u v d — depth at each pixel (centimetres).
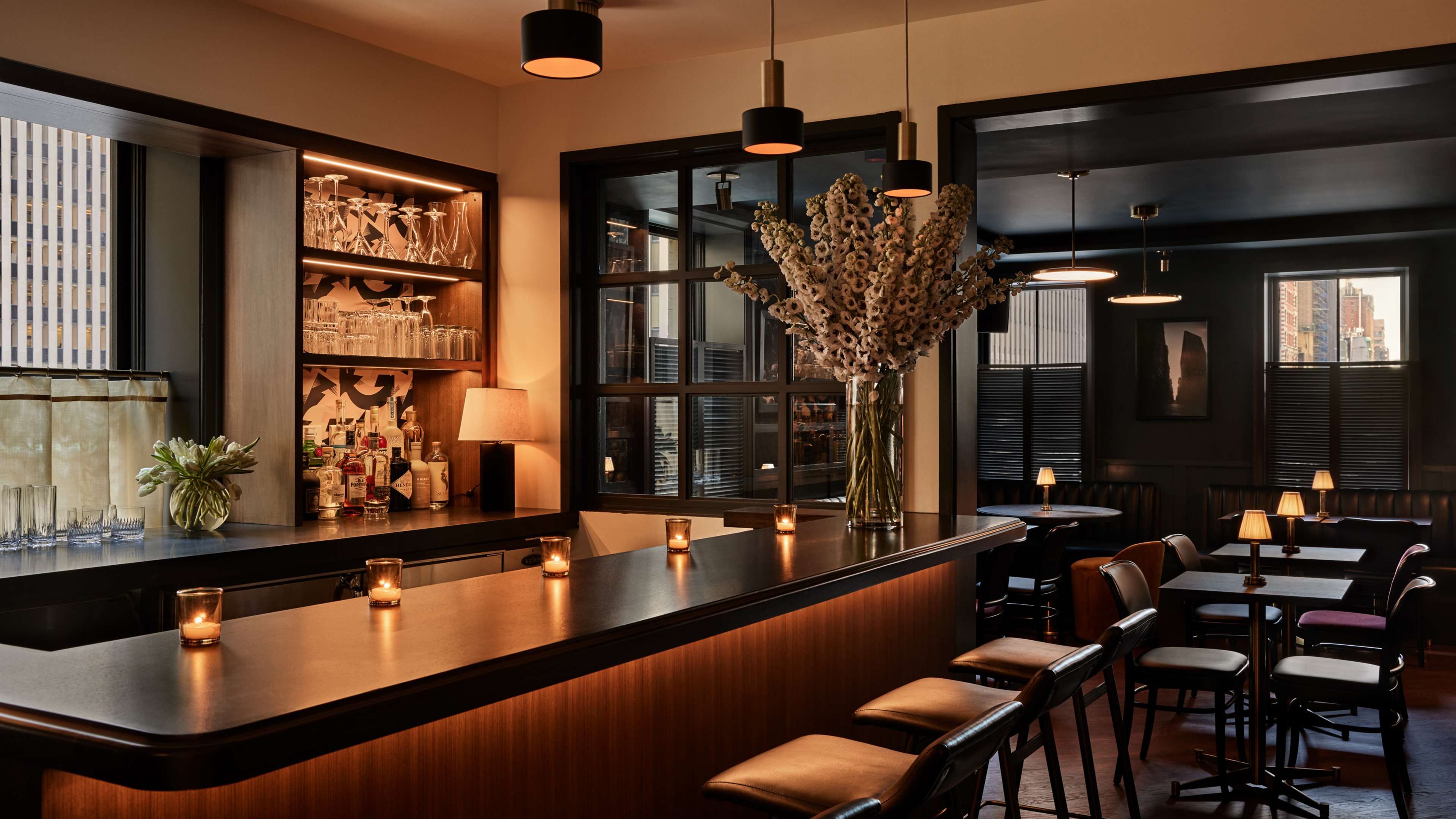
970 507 455
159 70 385
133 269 448
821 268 347
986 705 257
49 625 314
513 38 457
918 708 255
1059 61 416
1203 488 950
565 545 254
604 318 520
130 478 426
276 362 431
